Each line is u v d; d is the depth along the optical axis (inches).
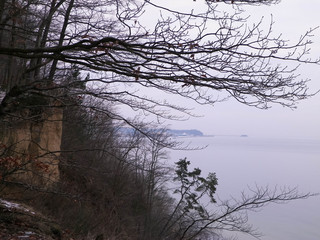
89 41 278.2
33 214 480.4
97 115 515.5
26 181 501.7
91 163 913.5
